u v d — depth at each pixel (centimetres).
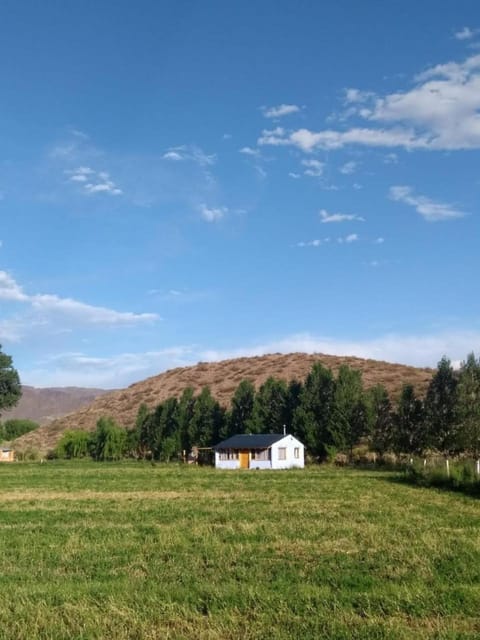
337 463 7619
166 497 3844
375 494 3869
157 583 1503
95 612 1253
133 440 9731
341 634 1112
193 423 8988
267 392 8644
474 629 1149
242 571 1623
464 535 2205
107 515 2925
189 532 2330
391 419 7262
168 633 1135
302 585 1452
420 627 1164
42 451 11562
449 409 6594
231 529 2394
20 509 3225
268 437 7775
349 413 7438
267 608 1277
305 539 2142
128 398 14612
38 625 1184
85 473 6556
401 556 1811
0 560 1834
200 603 1329
